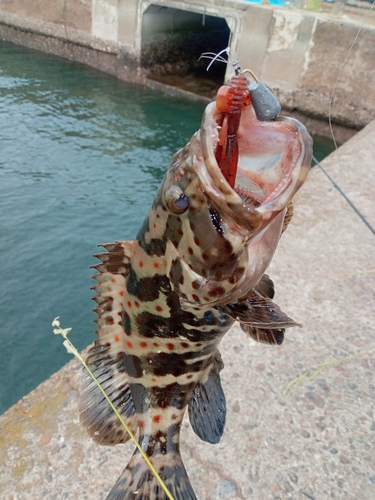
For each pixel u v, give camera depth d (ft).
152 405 1.07
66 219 5.05
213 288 0.83
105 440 1.06
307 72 7.46
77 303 3.91
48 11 10.22
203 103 8.89
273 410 1.42
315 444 1.34
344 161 2.96
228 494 1.22
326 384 1.51
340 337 1.69
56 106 8.21
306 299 1.86
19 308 3.83
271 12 7.36
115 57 9.73
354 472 1.27
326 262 2.07
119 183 5.93
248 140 0.76
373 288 1.94
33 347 3.49
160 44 9.61
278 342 1.04
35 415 1.38
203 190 0.76
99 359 1.06
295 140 0.72
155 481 1.05
